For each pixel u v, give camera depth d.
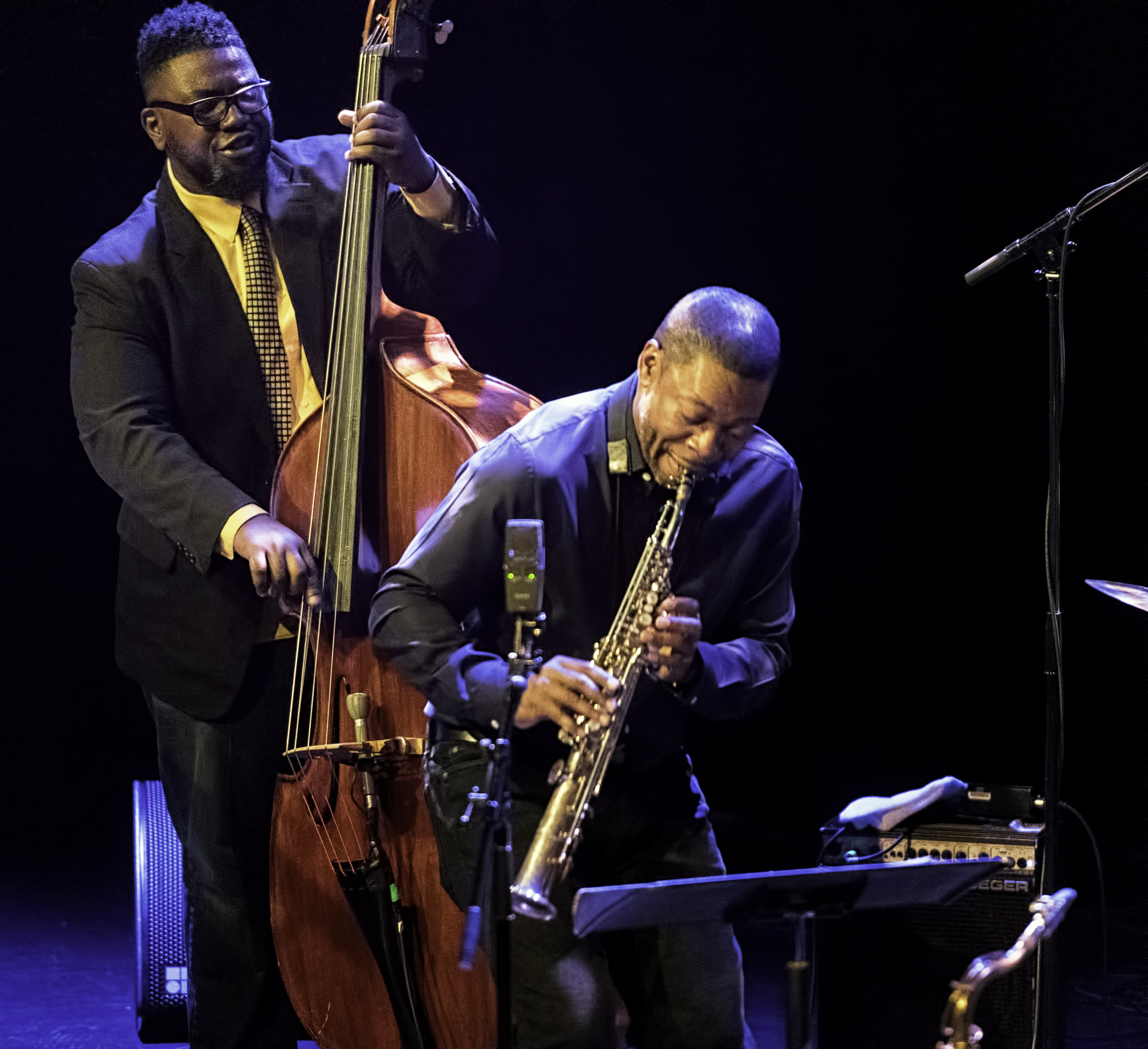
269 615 7.54
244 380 7.71
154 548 7.63
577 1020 5.55
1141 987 9.84
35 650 15.62
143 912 8.77
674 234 13.01
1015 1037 7.18
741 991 5.93
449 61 12.83
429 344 7.58
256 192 7.76
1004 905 7.27
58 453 15.04
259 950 7.69
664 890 4.71
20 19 13.17
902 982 7.44
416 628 5.79
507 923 5.16
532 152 12.98
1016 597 13.27
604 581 5.98
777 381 13.27
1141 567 12.98
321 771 7.10
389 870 6.89
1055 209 12.41
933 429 13.17
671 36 12.66
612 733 5.70
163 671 7.62
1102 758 13.12
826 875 5.00
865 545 13.46
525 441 5.84
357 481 7.17
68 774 15.68
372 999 7.07
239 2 12.58
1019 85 12.27
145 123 7.57
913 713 13.54
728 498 6.01
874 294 12.95
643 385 5.76
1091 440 12.89
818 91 12.60
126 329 7.54
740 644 6.14
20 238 14.02
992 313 12.84
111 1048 9.16
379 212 7.54
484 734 5.89
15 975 10.76
